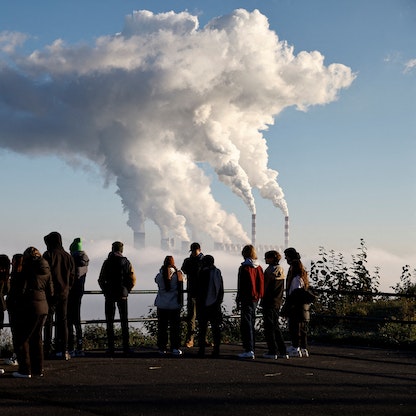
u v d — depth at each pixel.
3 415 7.88
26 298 10.40
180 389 9.55
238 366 11.93
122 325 13.57
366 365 12.30
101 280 13.57
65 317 12.34
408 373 11.42
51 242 12.14
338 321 18.53
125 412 8.09
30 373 10.52
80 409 8.26
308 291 13.38
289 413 8.12
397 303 20.09
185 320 15.66
